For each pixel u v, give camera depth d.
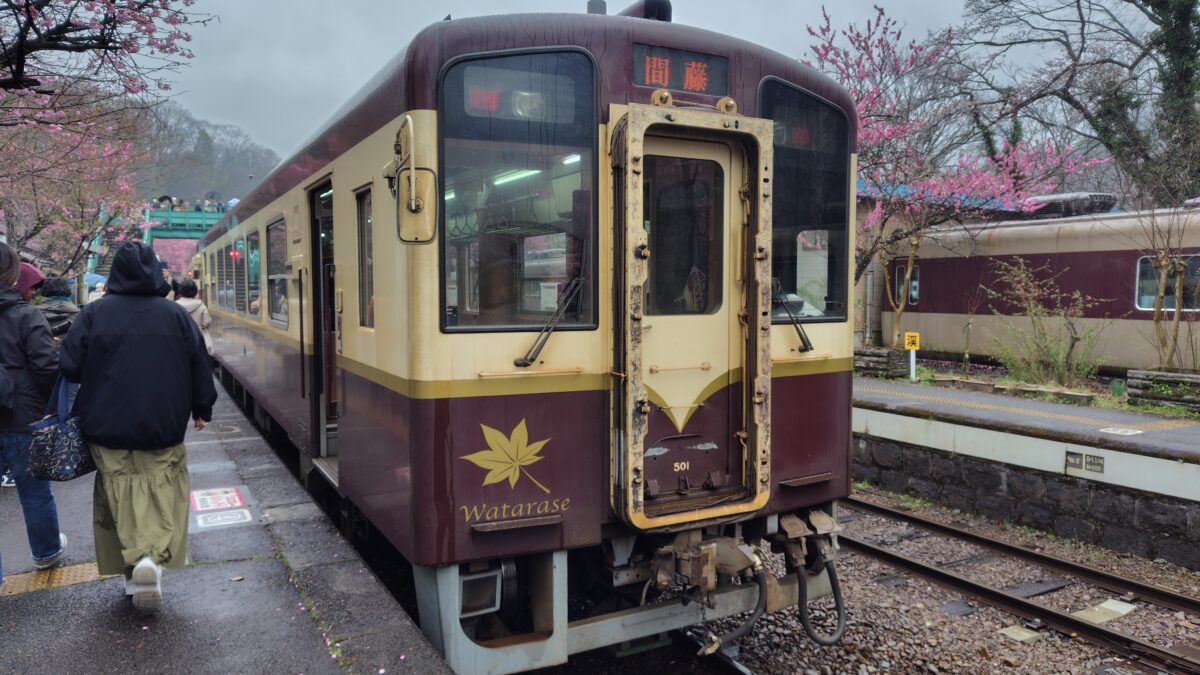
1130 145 16.66
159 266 3.55
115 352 3.34
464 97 3.27
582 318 3.50
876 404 8.51
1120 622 5.01
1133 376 9.28
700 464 3.73
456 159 3.27
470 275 3.30
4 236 12.84
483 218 3.32
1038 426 7.02
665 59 3.61
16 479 4.06
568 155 3.45
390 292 3.56
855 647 4.53
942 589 5.49
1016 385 10.19
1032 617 5.01
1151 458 6.09
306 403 5.70
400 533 3.48
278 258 6.73
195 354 3.56
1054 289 13.80
